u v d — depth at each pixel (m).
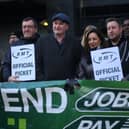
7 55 4.87
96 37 4.79
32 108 4.24
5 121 4.29
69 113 4.17
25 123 4.25
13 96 4.27
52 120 4.20
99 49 4.54
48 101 4.21
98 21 8.87
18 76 4.72
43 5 9.55
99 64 4.54
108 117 4.13
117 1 8.84
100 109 4.14
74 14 8.77
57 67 4.59
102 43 4.86
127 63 4.69
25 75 4.70
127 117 4.12
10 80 4.64
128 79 4.50
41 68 4.68
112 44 4.85
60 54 4.61
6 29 9.92
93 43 4.78
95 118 4.14
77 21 8.80
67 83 4.16
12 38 6.47
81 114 4.15
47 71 4.61
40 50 4.67
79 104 4.15
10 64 4.84
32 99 4.24
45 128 4.22
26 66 4.70
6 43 9.89
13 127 4.29
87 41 4.80
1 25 9.95
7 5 9.69
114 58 4.50
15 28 9.88
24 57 4.71
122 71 4.60
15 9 9.82
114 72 4.51
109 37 4.83
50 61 4.61
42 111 4.22
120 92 4.13
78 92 4.15
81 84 4.15
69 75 4.59
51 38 4.66
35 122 4.24
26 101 4.25
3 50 9.82
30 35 4.92
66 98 4.17
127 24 5.56
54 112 4.20
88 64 4.69
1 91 4.29
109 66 4.52
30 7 9.72
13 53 4.74
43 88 4.21
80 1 8.88
